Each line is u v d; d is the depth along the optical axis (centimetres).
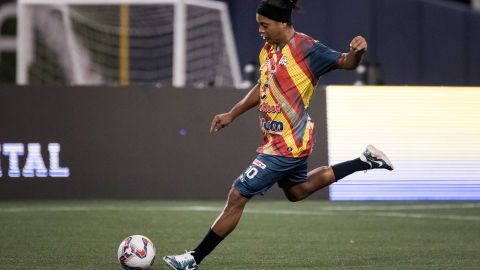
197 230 3275
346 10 6375
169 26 6406
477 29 6253
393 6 6322
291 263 2475
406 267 2405
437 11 6294
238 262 2492
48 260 2522
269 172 2178
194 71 6512
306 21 6450
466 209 4091
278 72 2164
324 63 2147
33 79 6512
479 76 6253
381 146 4491
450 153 4528
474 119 4544
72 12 6525
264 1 2152
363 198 4503
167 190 4478
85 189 4450
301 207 4156
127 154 4472
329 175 2320
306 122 2192
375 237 3081
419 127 4509
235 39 6575
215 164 4475
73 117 4441
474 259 2558
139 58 6475
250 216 3744
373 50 6362
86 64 6519
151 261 2259
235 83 6444
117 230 3256
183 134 4478
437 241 2980
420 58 6309
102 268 2380
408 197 4509
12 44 6856
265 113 2194
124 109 4469
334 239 3023
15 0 6862
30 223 3453
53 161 4428
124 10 6475
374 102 4494
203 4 6488
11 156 4397
